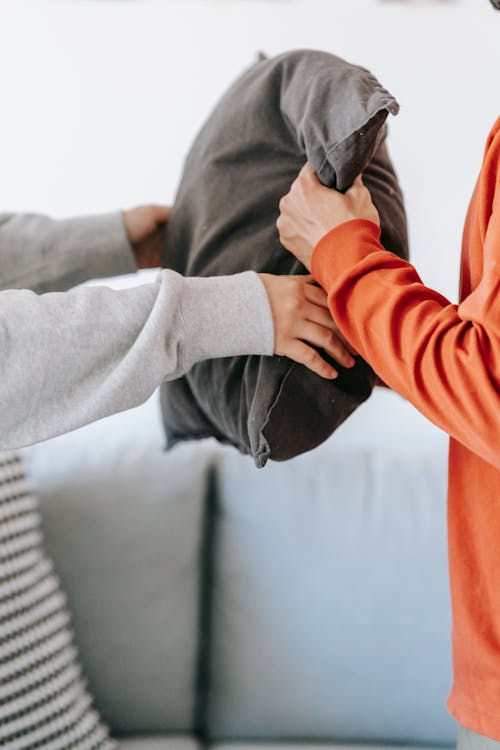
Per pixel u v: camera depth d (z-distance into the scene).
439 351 0.68
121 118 1.64
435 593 1.43
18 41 1.62
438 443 1.57
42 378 0.77
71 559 1.45
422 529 1.45
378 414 1.59
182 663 1.47
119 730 1.46
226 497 1.49
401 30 1.62
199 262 0.91
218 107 1.00
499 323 0.64
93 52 1.62
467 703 0.78
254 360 0.86
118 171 1.65
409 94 1.62
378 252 0.75
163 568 1.47
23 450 1.49
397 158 1.64
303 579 1.45
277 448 0.83
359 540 1.45
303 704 1.45
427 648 1.43
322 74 0.84
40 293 1.09
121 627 1.45
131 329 0.79
